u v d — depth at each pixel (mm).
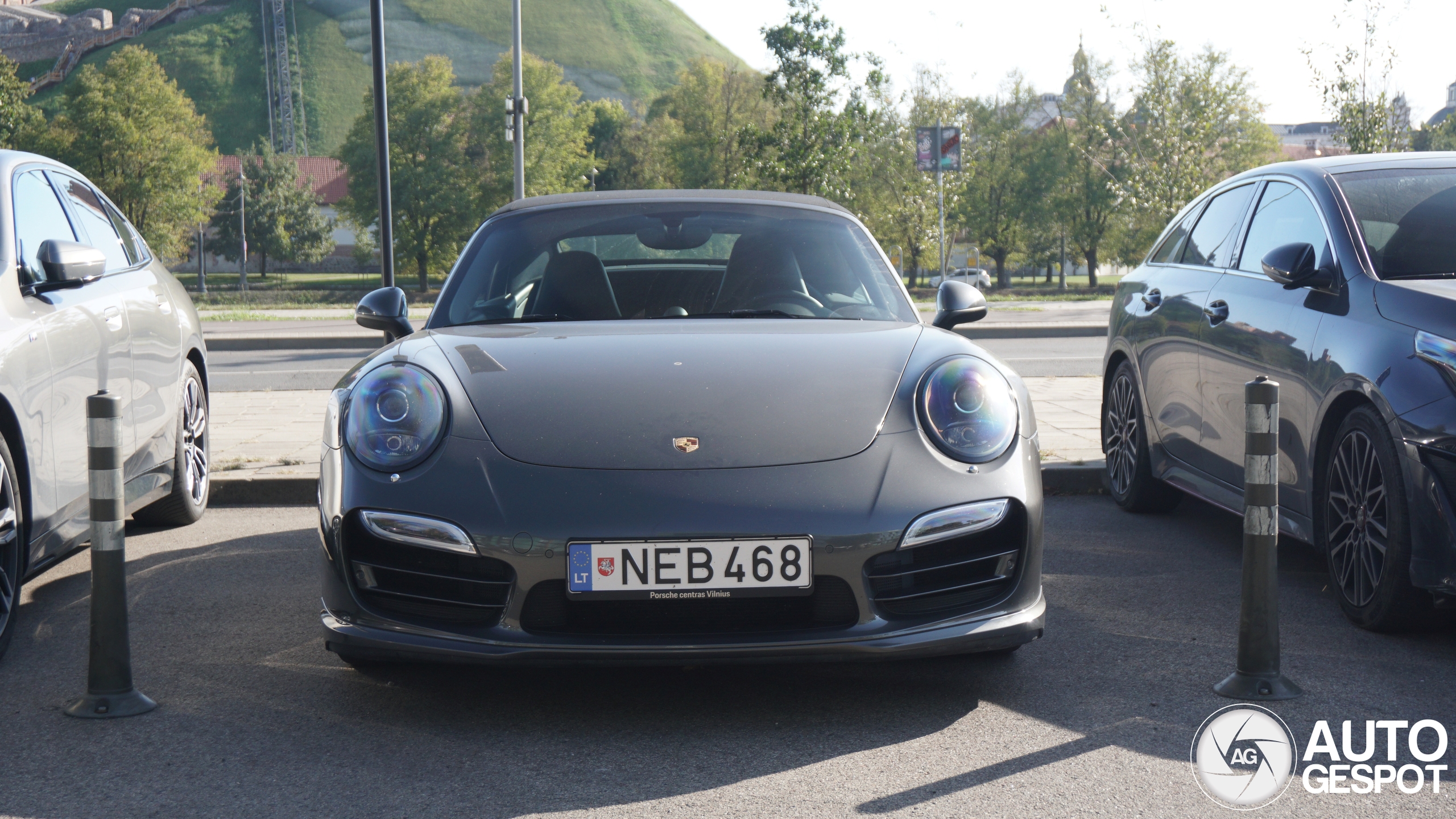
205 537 4953
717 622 2727
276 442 6746
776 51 25141
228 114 149500
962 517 2764
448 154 71500
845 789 2420
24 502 3420
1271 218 4352
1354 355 3480
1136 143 28844
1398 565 3281
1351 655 3262
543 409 2881
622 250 3879
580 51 169750
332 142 146250
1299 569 4281
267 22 164250
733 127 65562
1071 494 5691
